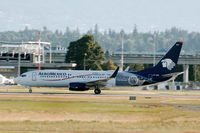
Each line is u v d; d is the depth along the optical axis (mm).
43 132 177125
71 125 195125
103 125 196625
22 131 178375
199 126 197125
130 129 188000
